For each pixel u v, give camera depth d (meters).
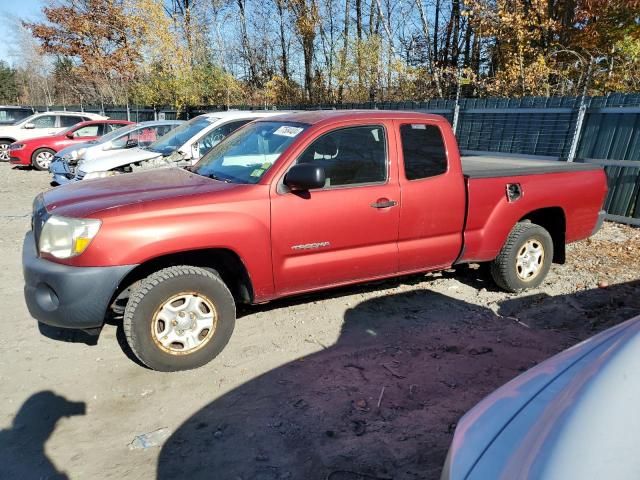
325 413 3.03
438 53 21.97
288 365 3.60
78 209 3.24
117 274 3.14
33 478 2.50
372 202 3.94
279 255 3.66
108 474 2.53
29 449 2.71
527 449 1.41
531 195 4.73
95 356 3.71
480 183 4.46
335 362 3.65
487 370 3.56
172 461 2.63
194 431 2.87
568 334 4.15
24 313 4.44
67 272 3.12
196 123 8.55
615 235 7.17
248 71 27.97
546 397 1.65
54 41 32.59
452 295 4.97
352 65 19.33
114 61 30.06
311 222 3.71
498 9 14.64
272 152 3.84
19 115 20.14
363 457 2.64
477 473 1.43
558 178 4.92
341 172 3.88
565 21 15.31
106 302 3.17
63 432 2.86
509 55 14.51
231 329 3.62
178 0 31.56
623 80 12.27
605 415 1.39
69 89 38.22
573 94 13.09
